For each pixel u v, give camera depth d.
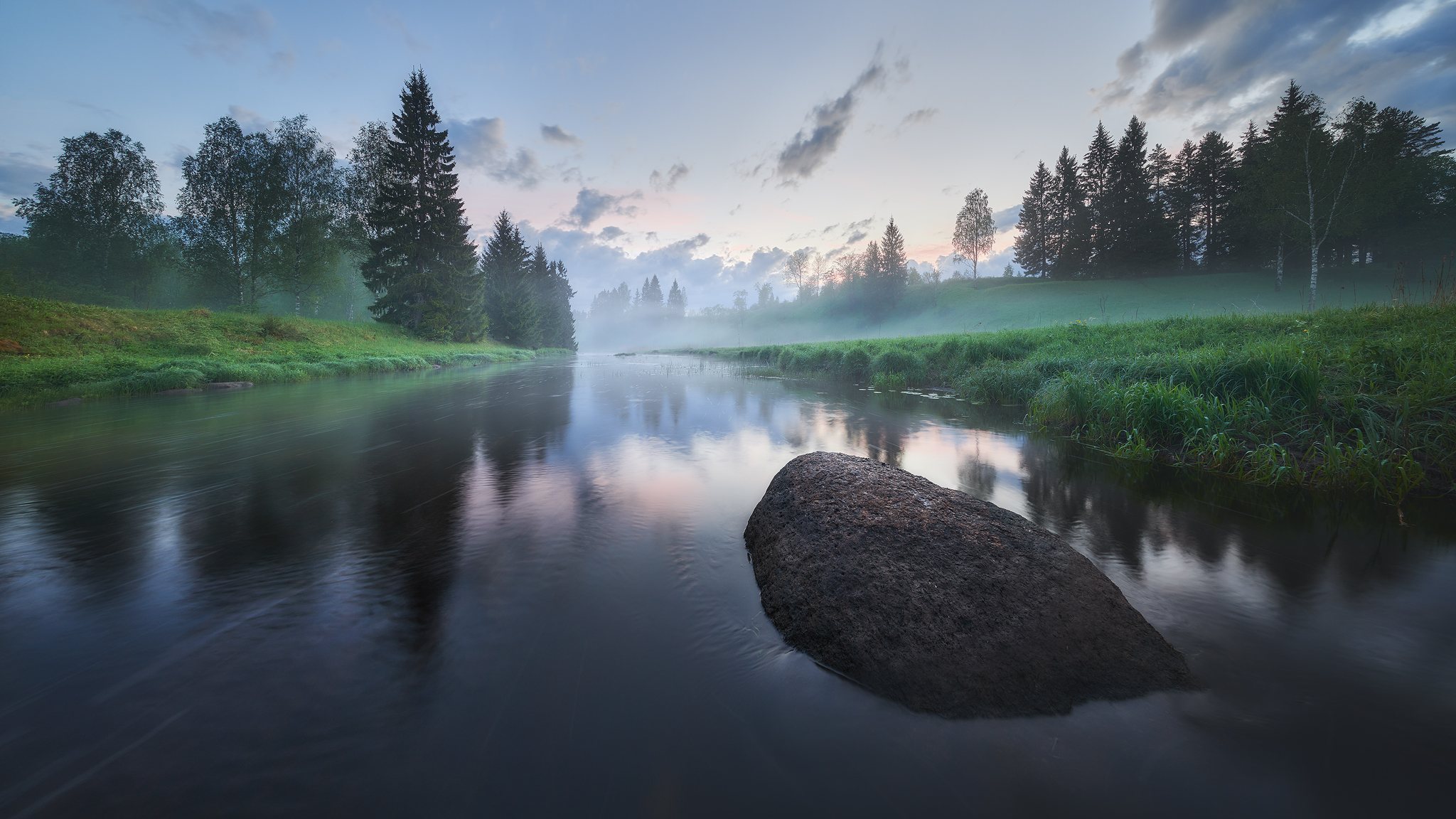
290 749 1.64
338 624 2.39
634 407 10.17
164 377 12.83
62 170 30.23
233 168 28.23
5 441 6.83
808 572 2.42
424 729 1.73
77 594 2.70
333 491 4.59
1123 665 1.96
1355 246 45.19
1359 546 3.32
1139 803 1.44
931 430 7.55
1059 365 9.73
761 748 1.65
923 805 1.44
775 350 24.78
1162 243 57.62
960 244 67.31
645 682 1.97
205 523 3.78
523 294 48.50
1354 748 1.62
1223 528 3.67
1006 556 2.31
